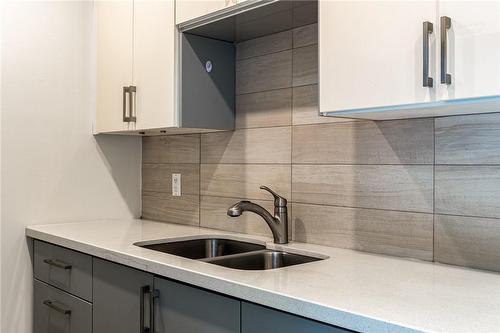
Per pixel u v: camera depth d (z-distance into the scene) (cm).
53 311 223
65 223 256
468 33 114
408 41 125
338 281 130
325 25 146
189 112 211
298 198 197
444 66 117
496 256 140
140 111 227
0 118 236
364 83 135
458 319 98
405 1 126
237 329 131
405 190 162
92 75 266
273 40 209
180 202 257
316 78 191
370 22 134
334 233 184
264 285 125
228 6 179
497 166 140
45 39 249
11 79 239
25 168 244
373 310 104
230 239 217
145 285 165
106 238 209
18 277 241
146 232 227
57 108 254
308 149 194
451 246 151
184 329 148
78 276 205
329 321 107
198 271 142
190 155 251
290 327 117
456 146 150
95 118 265
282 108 204
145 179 284
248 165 220
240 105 224
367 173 174
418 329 92
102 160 271
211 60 219
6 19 237
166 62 211
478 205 145
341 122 182
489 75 110
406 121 162
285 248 187
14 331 240
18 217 242
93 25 266
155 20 218
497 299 112
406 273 139
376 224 171
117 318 179
